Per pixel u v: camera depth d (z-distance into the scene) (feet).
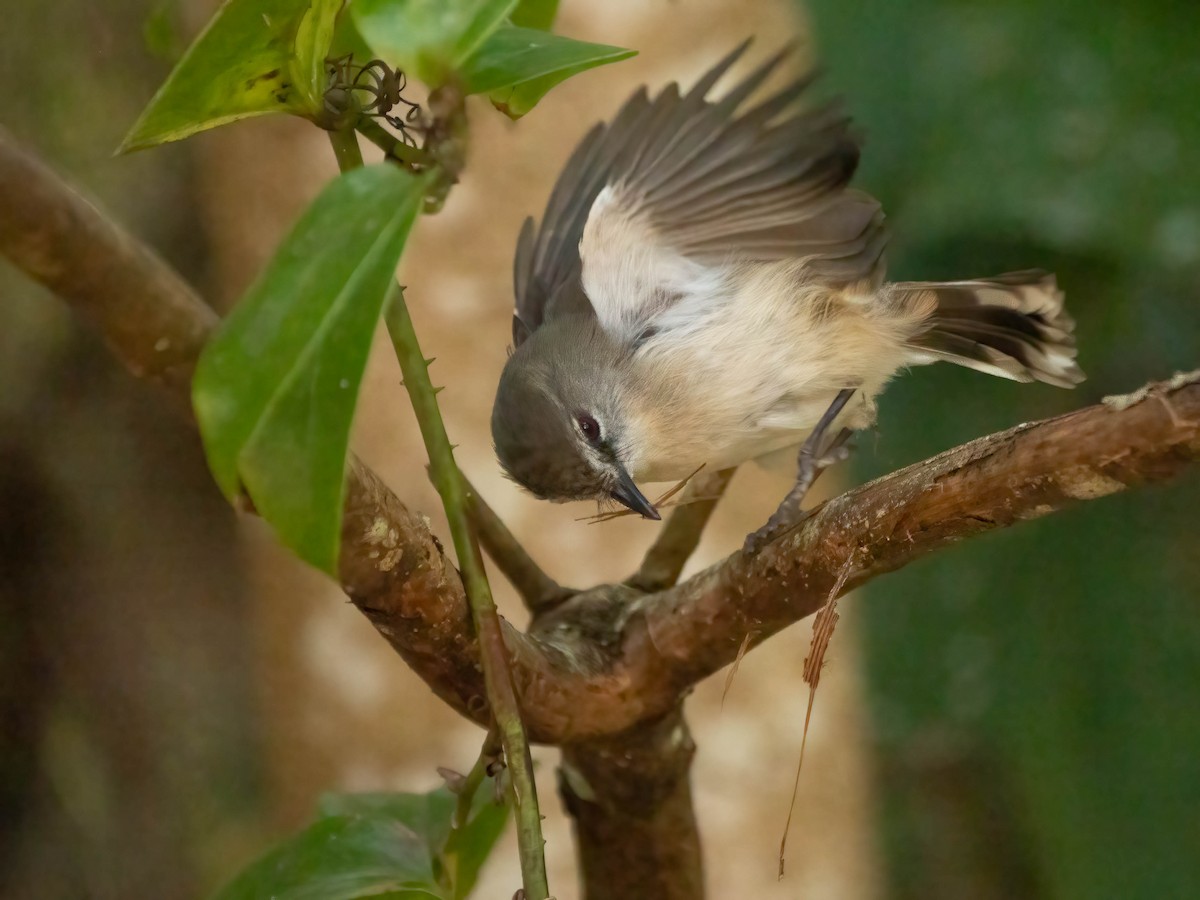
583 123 11.34
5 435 11.57
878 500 10.93
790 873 11.37
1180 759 11.41
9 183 9.76
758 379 11.19
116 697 11.59
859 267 11.17
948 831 11.70
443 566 10.92
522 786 10.85
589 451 11.21
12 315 11.56
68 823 11.57
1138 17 11.34
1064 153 11.32
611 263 11.19
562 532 11.35
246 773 11.59
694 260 11.19
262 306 9.62
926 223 11.34
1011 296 11.21
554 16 10.97
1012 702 11.44
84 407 11.59
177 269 11.59
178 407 10.84
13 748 11.57
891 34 11.35
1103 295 11.39
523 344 11.27
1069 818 11.42
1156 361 11.41
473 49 10.38
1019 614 11.45
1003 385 11.48
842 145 11.09
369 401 11.34
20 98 11.53
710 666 10.98
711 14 11.35
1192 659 11.41
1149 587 11.43
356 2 10.43
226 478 9.41
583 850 11.05
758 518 11.35
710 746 11.37
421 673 10.94
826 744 11.39
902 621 11.48
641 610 11.00
